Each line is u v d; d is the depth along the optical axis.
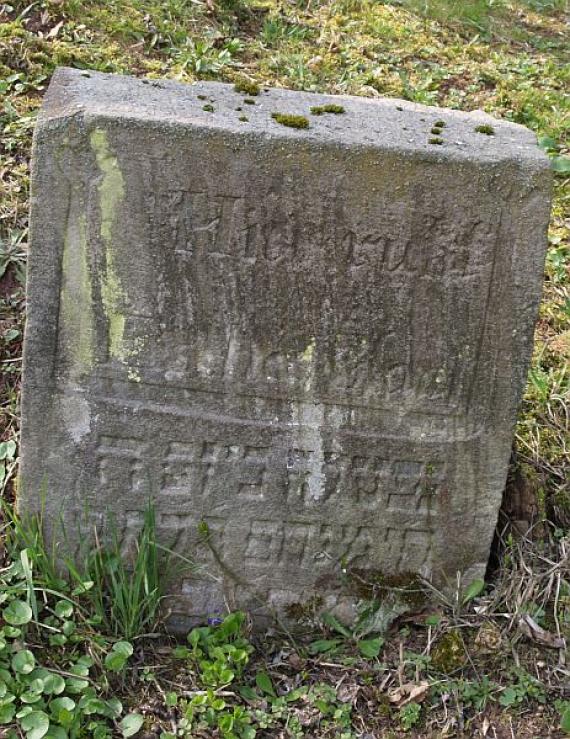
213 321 1.49
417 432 1.54
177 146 1.42
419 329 1.50
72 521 1.56
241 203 1.44
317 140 1.42
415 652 1.60
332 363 1.51
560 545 1.66
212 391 1.51
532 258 1.47
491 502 1.58
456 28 2.91
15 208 1.91
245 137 1.42
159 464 1.54
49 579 1.55
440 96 2.46
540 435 1.80
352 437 1.54
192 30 2.36
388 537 1.59
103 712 1.48
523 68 2.73
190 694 1.53
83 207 1.44
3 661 1.49
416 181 1.44
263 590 1.61
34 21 2.22
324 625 1.62
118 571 1.57
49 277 1.46
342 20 2.65
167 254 1.46
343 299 1.48
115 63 2.18
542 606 1.61
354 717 1.54
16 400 1.74
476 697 1.56
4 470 1.65
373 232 1.46
